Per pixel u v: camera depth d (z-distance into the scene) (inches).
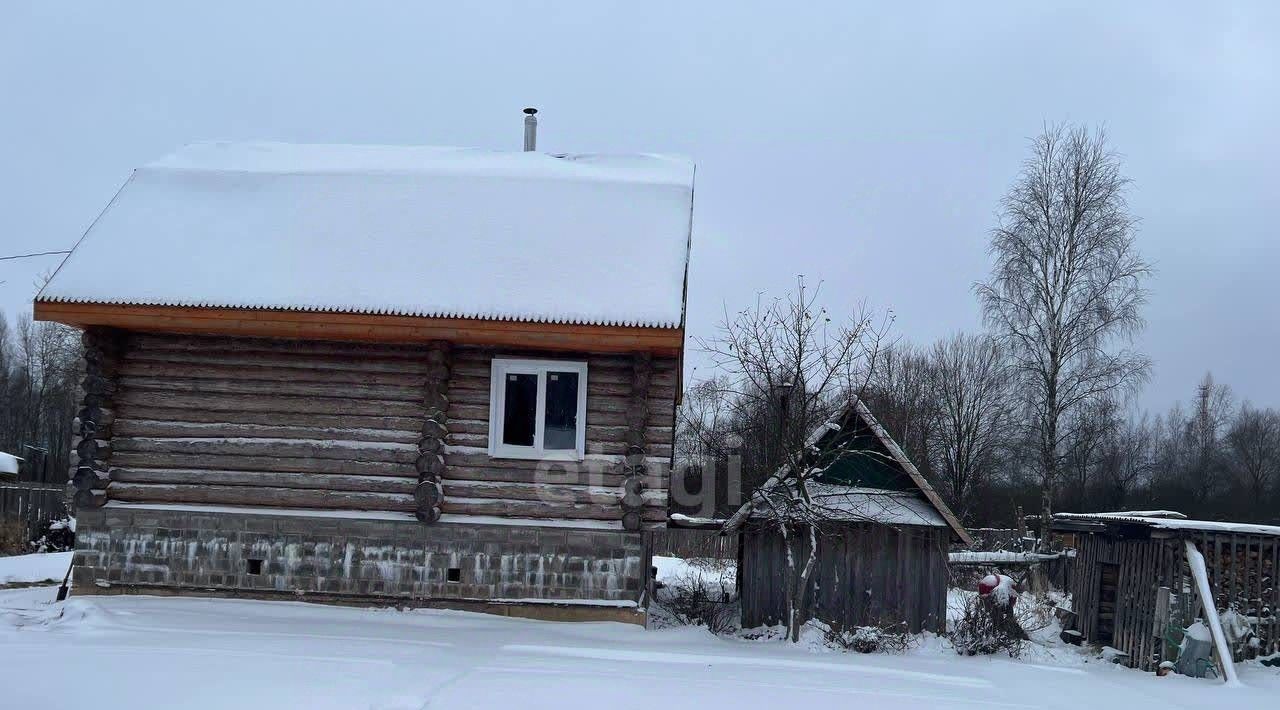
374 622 521.7
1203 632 544.7
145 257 565.6
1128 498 1808.6
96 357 551.8
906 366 1565.0
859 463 621.9
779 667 480.1
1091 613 650.8
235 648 438.0
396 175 642.8
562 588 546.0
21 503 983.0
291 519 550.6
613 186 636.7
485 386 561.6
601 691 390.0
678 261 575.8
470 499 553.3
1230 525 581.9
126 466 561.9
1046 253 1072.8
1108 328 1048.8
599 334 528.1
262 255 571.2
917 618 597.3
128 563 551.2
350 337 553.3
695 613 612.7
